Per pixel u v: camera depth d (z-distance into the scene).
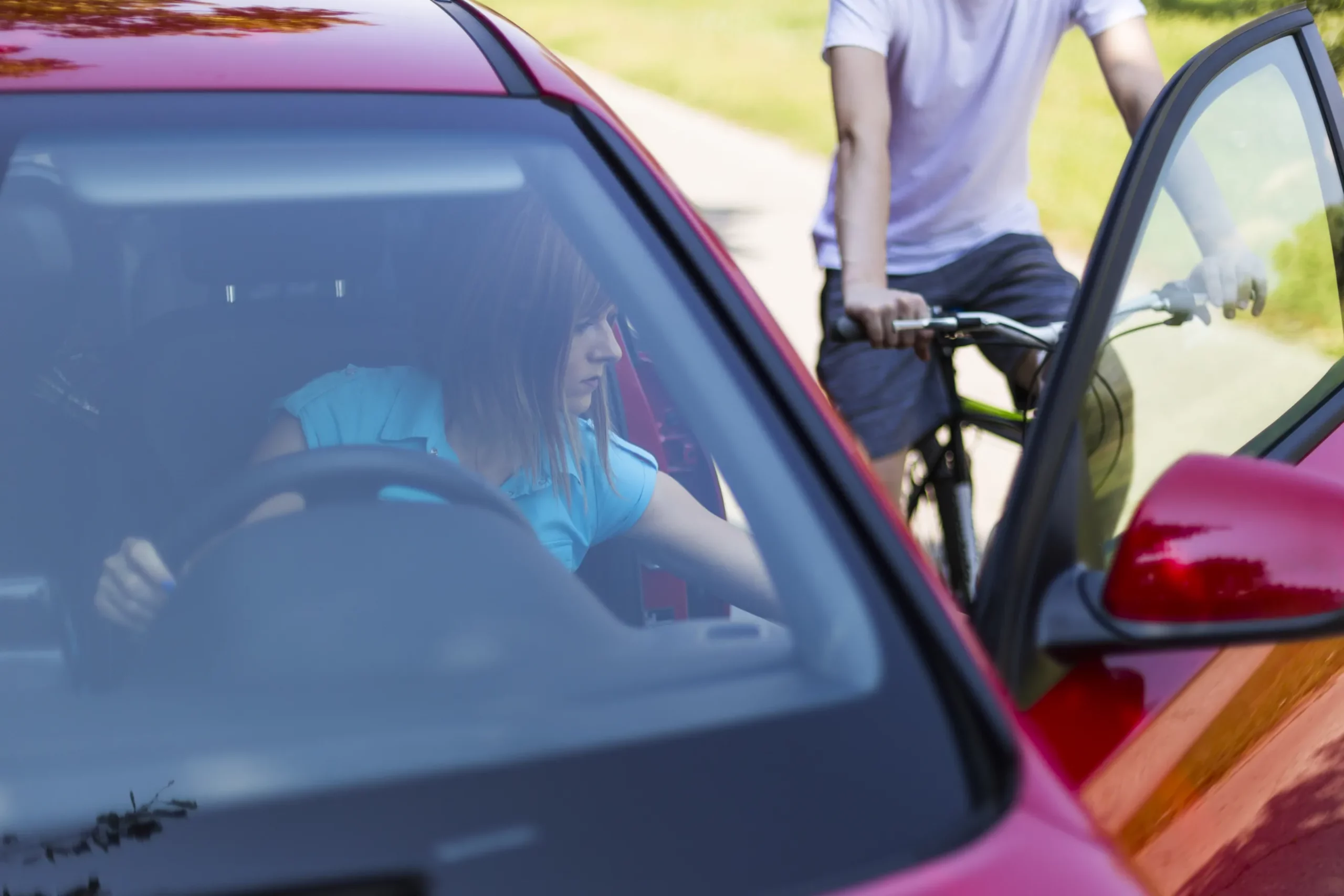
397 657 1.57
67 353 1.86
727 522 1.73
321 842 1.36
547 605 1.65
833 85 3.48
